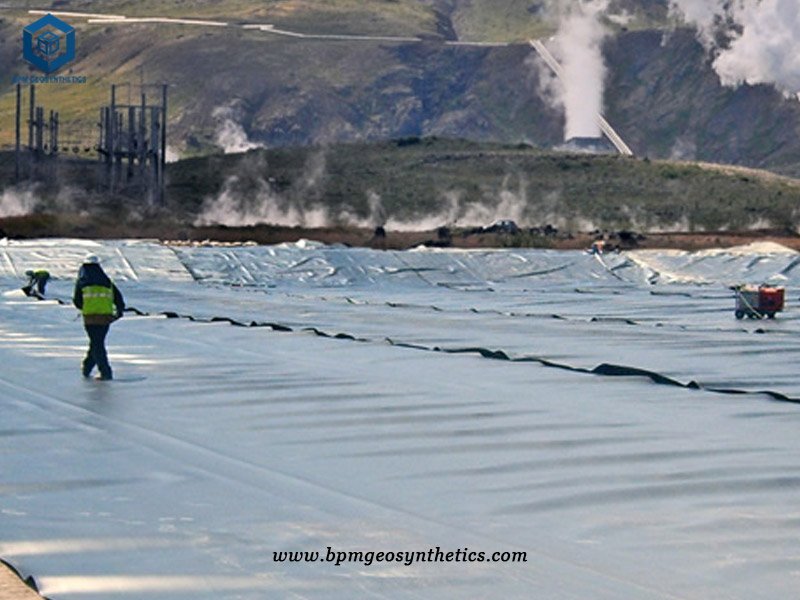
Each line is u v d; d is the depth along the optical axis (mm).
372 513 30906
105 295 52250
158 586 25391
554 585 25562
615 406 46875
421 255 131125
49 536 28781
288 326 78250
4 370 55031
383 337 72312
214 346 64750
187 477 34719
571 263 135250
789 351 66750
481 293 113812
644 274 135125
